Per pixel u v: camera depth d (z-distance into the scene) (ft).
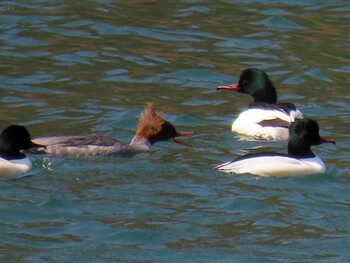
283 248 45.62
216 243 45.88
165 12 85.76
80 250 44.80
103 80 71.10
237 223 47.88
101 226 46.96
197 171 53.78
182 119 64.23
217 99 68.85
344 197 51.34
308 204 50.26
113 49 77.25
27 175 52.47
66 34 79.77
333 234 47.16
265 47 78.54
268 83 65.87
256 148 59.11
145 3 87.66
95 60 74.84
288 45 78.95
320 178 53.21
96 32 80.43
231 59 75.97
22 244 45.16
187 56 76.28
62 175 52.65
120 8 86.17
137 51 77.00
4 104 65.46
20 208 48.37
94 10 85.30
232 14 85.66
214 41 79.51
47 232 46.39
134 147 57.31
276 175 53.36
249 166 53.47
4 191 50.31
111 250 44.88
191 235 46.55
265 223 48.01
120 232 46.42
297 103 67.77
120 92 68.90
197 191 50.96
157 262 43.96
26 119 62.75
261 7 87.56
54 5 86.17
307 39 80.33
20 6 85.40
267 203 49.88
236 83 71.05
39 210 48.29
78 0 87.81
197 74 73.00
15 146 53.21
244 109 67.05
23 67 72.79
